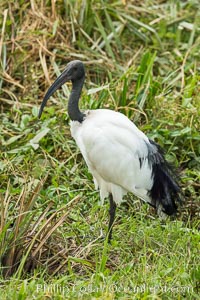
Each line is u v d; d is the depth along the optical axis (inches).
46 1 632.4
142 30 655.1
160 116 544.4
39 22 623.5
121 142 450.9
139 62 624.1
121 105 544.1
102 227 466.3
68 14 630.5
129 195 497.7
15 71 598.9
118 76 598.5
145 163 456.4
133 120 539.8
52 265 421.1
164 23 653.9
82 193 496.4
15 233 408.5
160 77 590.9
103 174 457.7
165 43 650.2
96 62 603.5
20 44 610.5
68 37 623.5
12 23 618.2
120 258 428.1
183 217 484.4
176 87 591.2
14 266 409.4
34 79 589.3
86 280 395.2
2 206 410.9
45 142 531.2
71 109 463.2
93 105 537.3
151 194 461.7
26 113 566.3
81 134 458.9
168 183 461.7
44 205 457.4
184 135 527.8
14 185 505.0
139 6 669.9
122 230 462.0
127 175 453.4
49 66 604.4
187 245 430.9
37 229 437.7
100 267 397.7
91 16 632.4
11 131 542.6
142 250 431.2
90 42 631.8
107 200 498.3
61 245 436.5
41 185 419.5
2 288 386.3
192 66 613.0
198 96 564.4
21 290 366.0
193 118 539.2
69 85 587.8
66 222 460.1
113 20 652.7
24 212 410.0
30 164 508.4
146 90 552.1
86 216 479.8
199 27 655.1
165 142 522.0
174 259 413.7
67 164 522.3
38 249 410.3
